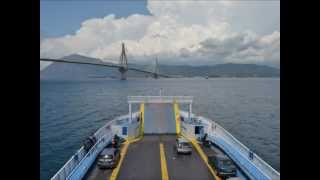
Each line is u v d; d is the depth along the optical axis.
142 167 27.88
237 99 156.00
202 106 124.75
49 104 132.12
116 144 34.34
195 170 27.05
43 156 53.34
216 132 39.38
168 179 24.69
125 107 120.94
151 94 184.75
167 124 43.19
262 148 58.53
